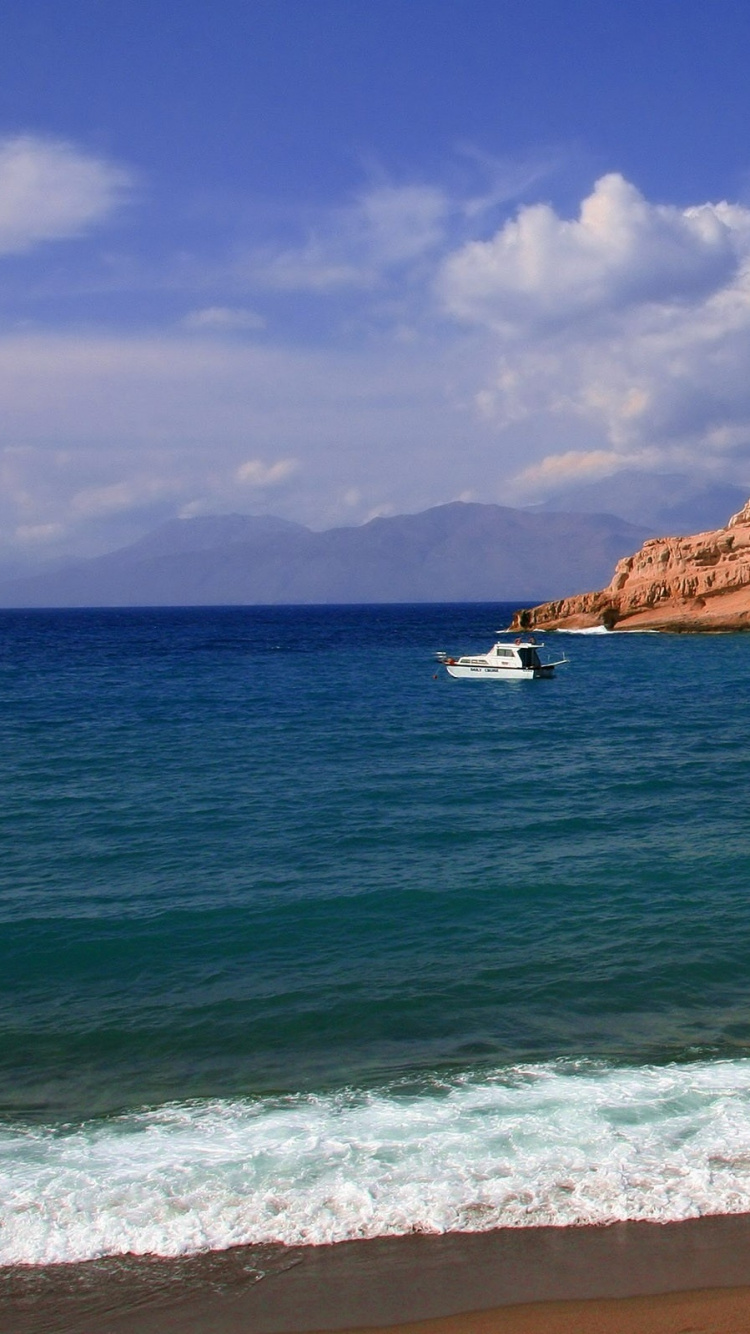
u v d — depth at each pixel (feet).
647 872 63.93
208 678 238.68
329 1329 23.84
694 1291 24.79
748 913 55.47
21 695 194.39
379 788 94.27
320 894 59.72
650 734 134.21
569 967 47.70
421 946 50.98
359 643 416.67
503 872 64.44
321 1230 27.27
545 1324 23.75
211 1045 39.75
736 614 350.84
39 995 45.21
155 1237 27.04
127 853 69.92
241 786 95.35
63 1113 34.17
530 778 99.66
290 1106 34.19
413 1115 33.22
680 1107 33.35
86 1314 24.39
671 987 45.06
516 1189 28.86
